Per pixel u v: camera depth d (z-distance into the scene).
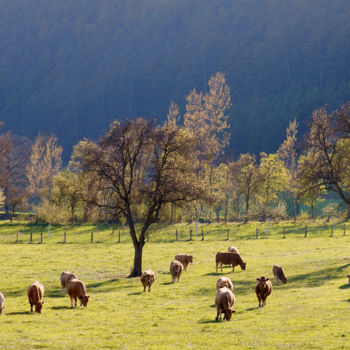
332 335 20.11
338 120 49.31
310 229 87.50
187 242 77.88
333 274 40.69
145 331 23.75
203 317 26.58
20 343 21.36
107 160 49.31
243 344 19.53
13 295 39.69
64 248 73.38
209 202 49.62
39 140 145.25
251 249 67.31
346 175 50.72
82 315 28.62
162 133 48.97
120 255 64.81
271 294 33.84
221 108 134.25
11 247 74.94
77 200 50.75
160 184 48.19
